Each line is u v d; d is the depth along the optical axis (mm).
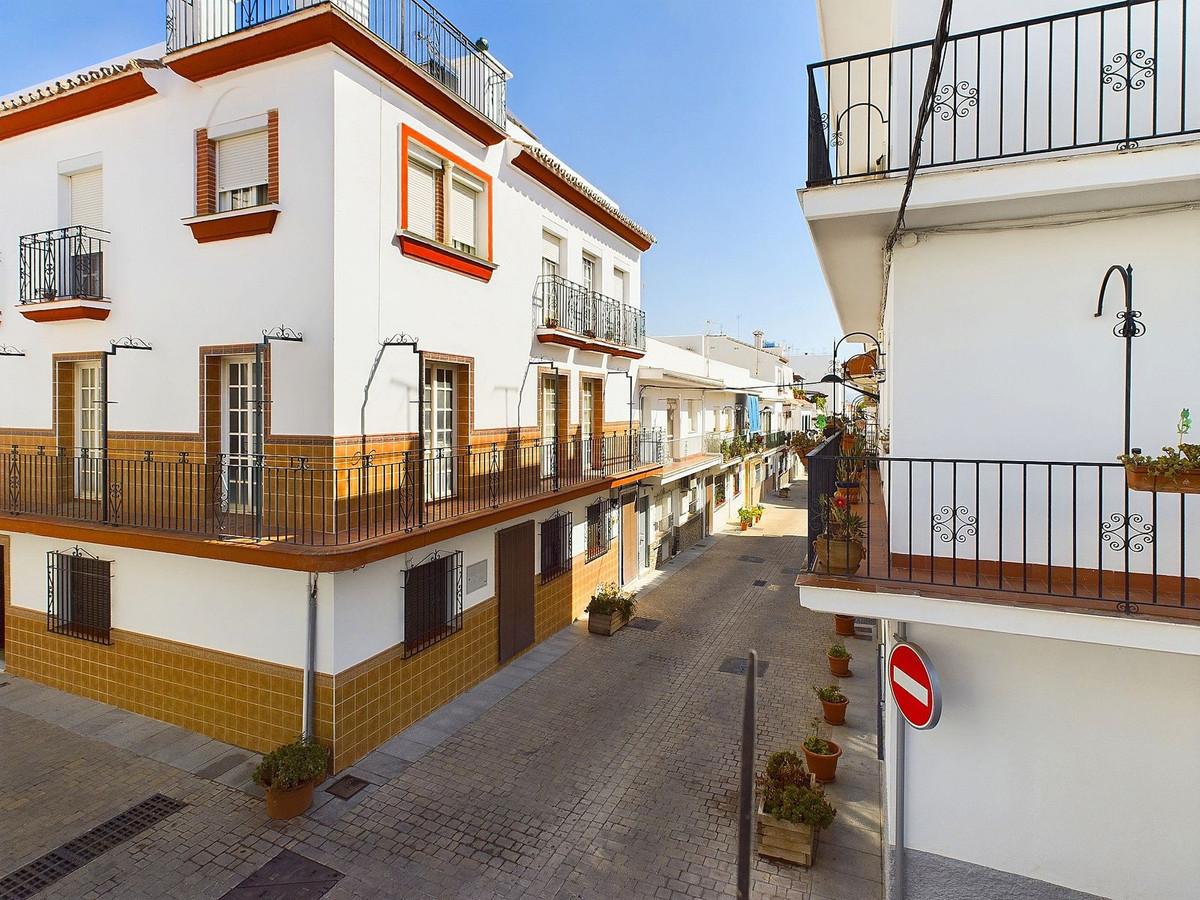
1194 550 4305
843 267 6473
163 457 8500
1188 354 4312
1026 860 4551
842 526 4672
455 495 9781
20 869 5664
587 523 13875
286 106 7629
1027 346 4660
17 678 9539
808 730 8531
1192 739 4215
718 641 11992
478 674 9812
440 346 9250
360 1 7855
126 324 8828
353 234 7660
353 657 7414
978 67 4344
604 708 9062
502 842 6156
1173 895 4262
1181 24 4203
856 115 7879
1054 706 4469
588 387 14461
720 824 6484
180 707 8109
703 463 20203
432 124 9023
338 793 6855
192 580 7973
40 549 9328
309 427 7543
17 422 9922
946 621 4102
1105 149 4508
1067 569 4586
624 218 15133
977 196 4293
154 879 5570
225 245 8039
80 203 9297
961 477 4816
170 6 8352
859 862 5930
